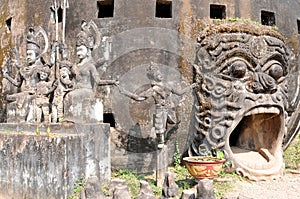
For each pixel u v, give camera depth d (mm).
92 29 11133
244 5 13398
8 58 14703
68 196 8766
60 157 8711
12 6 15172
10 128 11070
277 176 11242
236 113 10883
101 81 10375
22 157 9000
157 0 12883
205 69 11414
